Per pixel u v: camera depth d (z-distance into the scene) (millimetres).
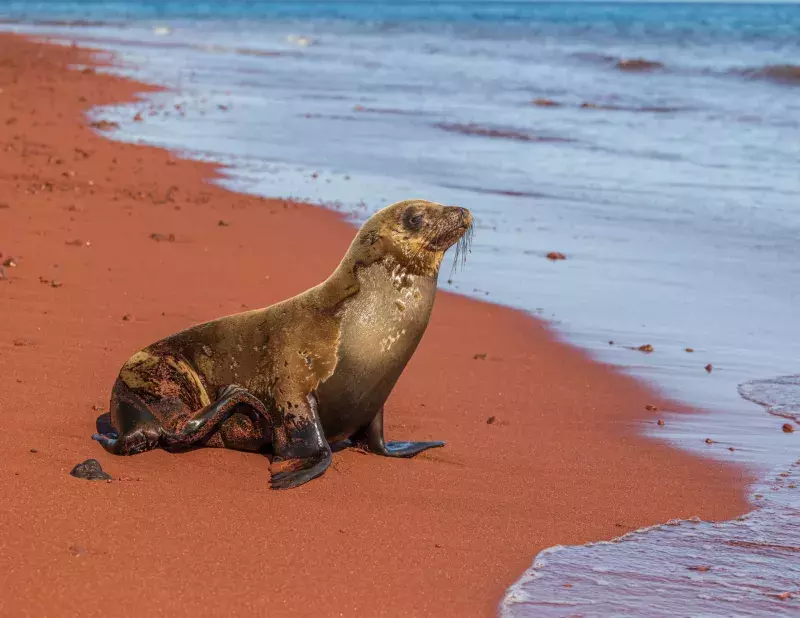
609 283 13469
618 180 20578
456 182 20109
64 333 9555
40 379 8242
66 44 50688
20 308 10227
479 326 11359
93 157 19734
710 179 20719
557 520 6465
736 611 5309
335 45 59219
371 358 6957
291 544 5730
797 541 6262
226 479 6613
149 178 18344
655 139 25875
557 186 19938
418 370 9750
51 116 24812
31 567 5141
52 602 4855
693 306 12523
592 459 7691
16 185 16375
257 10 115188
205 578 5227
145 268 12234
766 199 18859
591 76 42125
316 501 6418
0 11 93875
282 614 4957
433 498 6680
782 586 5617
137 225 14469
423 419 8414
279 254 13547
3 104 25766
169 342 7227
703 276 13922
